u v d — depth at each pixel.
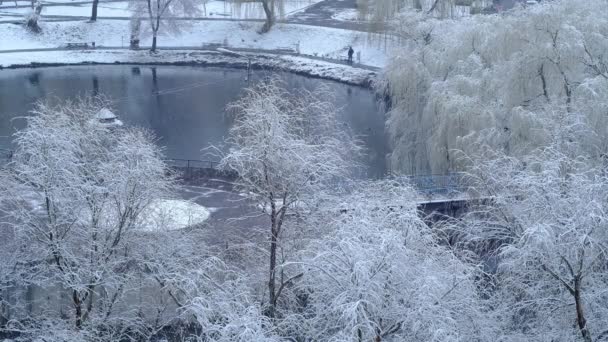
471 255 24.00
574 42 36.19
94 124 26.41
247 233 29.28
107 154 25.88
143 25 92.25
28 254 24.38
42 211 24.45
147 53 88.81
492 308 21.98
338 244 17.44
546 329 20.16
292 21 96.12
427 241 19.86
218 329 16.47
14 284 25.45
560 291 20.80
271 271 22.61
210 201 38.97
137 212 24.55
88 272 23.09
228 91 75.00
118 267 24.67
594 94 32.22
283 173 23.67
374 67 81.56
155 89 76.00
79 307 23.09
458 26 46.88
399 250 17.27
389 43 80.94
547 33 37.41
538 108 36.12
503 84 38.75
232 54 88.31
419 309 16.50
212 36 93.12
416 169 45.06
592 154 28.53
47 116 25.06
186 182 42.31
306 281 20.50
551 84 36.88
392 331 17.16
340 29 91.06
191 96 72.94
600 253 19.55
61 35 90.94
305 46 89.25
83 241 24.55
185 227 27.86
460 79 41.03
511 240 23.78
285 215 24.61
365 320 15.84
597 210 18.55
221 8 103.12
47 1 103.69
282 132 23.95
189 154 55.41
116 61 86.81
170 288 23.28
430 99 41.81
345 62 83.44
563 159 21.36
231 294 20.14
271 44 90.81
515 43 39.59
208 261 23.06
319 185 24.17
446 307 17.97
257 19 94.88
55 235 23.33
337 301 16.45
